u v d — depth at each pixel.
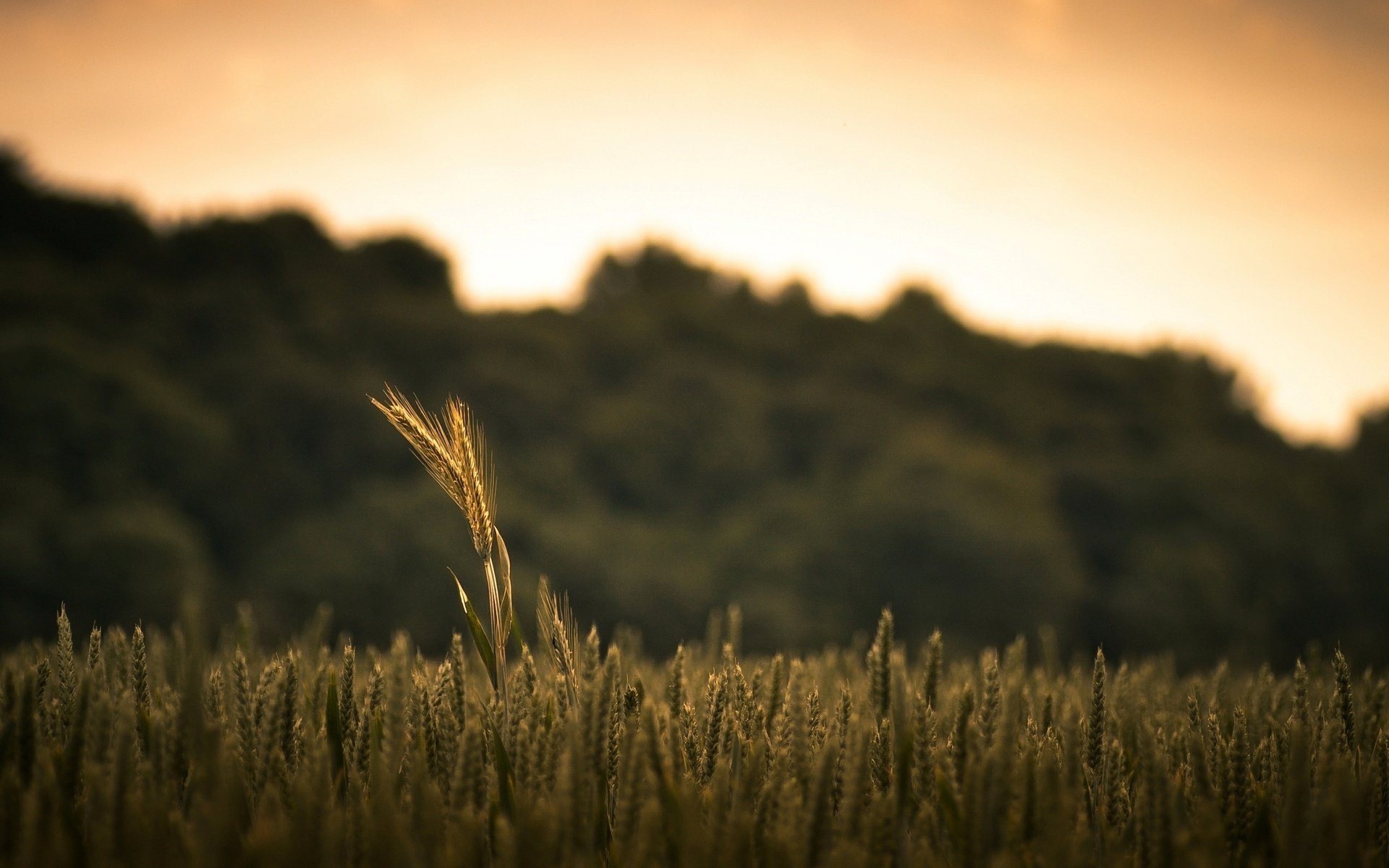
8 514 50.91
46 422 57.56
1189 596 65.31
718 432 78.00
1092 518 74.94
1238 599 66.62
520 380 76.44
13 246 78.19
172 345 73.81
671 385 80.44
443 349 78.38
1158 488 74.44
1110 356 97.69
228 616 53.59
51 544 50.34
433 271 95.19
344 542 58.12
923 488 67.50
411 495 61.34
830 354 89.31
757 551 67.69
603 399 80.38
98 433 58.84
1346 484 84.19
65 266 79.44
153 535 52.53
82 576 49.56
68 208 81.75
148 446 60.84
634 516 74.19
